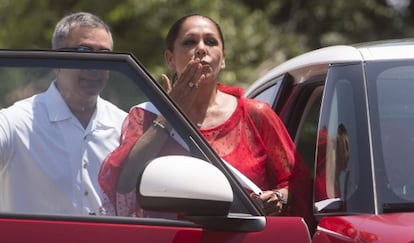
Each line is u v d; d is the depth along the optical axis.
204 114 10.87
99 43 10.55
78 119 8.60
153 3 30.39
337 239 8.87
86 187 8.52
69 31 10.55
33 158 8.56
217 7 31.19
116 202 8.47
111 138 8.58
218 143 10.80
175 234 8.21
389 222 8.71
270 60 31.56
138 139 8.54
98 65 8.55
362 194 9.23
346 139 9.65
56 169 8.54
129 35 30.62
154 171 7.90
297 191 10.89
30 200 8.51
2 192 8.52
